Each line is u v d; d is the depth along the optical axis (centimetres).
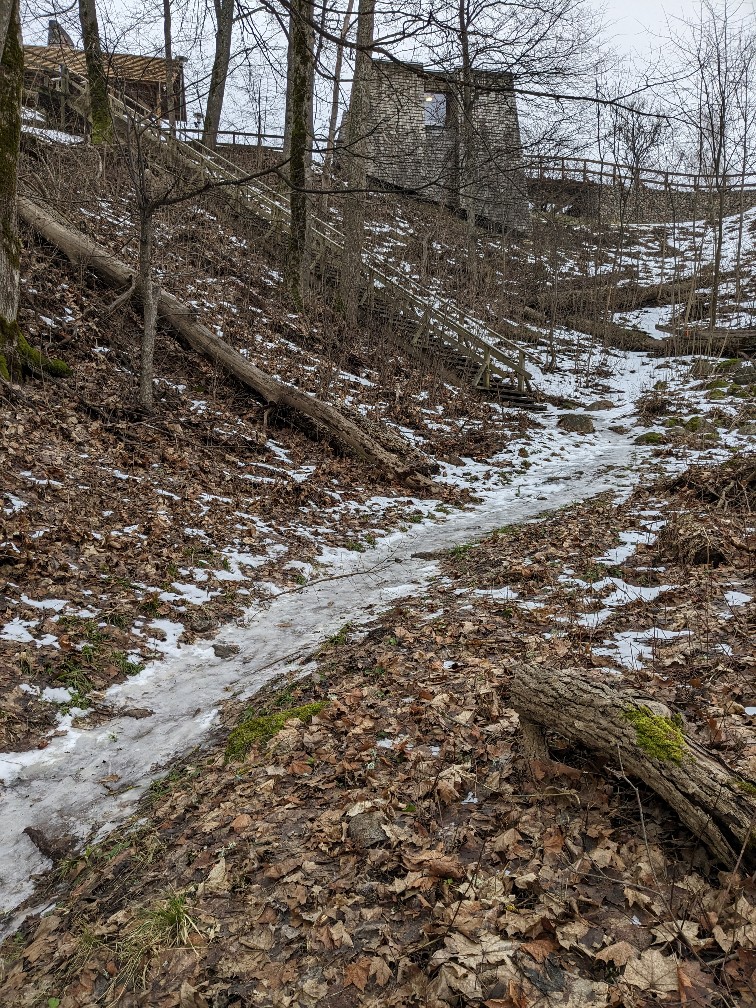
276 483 1106
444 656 572
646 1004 241
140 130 1023
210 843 396
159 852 404
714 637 506
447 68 778
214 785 459
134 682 614
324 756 454
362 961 288
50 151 1606
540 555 814
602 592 664
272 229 1994
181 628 706
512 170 1056
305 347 1634
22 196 1350
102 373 1172
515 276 2681
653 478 1230
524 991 255
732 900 271
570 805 346
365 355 1747
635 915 279
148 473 985
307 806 405
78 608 675
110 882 392
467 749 414
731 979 244
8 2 870
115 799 476
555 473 1375
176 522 891
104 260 1328
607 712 331
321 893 331
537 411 1788
